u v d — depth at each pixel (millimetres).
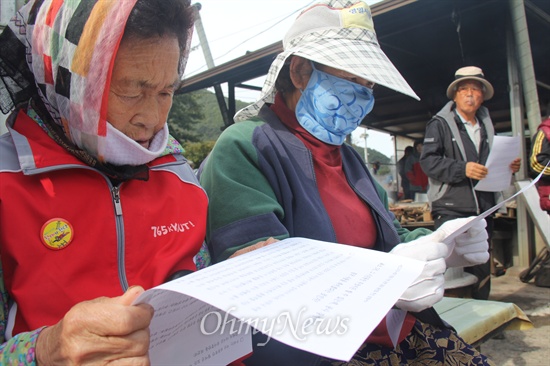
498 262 5582
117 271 1050
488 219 3883
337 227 1585
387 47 7629
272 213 1369
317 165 1638
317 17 1685
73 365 708
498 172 3543
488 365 1466
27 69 1093
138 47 976
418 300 1229
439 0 5539
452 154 3785
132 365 698
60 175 1016
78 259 985
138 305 717
